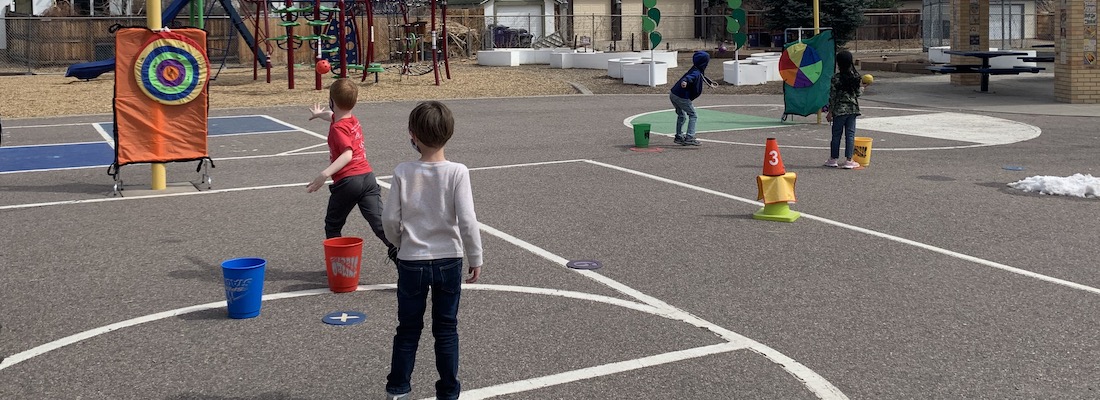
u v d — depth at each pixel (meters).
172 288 7.36
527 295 7.11
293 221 9.91
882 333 6.21
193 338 6.15
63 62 39.16
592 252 8.48
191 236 9.23
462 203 4.74
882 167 13.45
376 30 42.84
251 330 6.31
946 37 42.56
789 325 6.38
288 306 6.86
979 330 6.27
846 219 9.85
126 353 5.88
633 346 5.96
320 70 25.34
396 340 4.84
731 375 5.47
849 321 6.46
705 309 6.75
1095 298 6.98
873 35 55.69
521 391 5.22
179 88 11.78
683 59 41.31
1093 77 23.20
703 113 21.95
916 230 9.31
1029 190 11.41
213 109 23.66
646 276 7.65
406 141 16.86
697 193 11.41
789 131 18.14
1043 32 54.50
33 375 5.51
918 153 14.92
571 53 36.50
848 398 5.14
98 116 21.94
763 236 9.08
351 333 6.24
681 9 56.12
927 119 20.23
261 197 11.34
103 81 30.58
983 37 28.73
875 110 22.55
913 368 5.58
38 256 8.43
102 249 8.70
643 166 13.60
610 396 5.15
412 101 25.42
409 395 5.16
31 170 13.71
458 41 43.50
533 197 11.20
